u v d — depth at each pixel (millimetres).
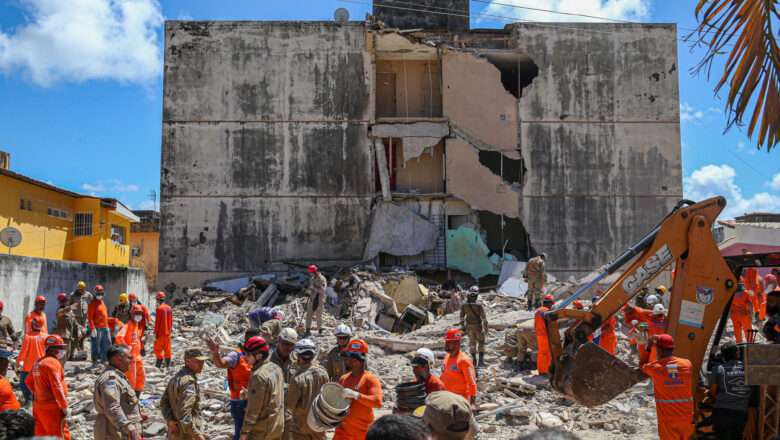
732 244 25219
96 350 14445
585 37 27578
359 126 26750
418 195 26438
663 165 27156
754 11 4359
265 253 26094
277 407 6445
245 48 26953
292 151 26578
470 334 13594
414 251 26109
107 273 24500
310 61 26938
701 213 7383
